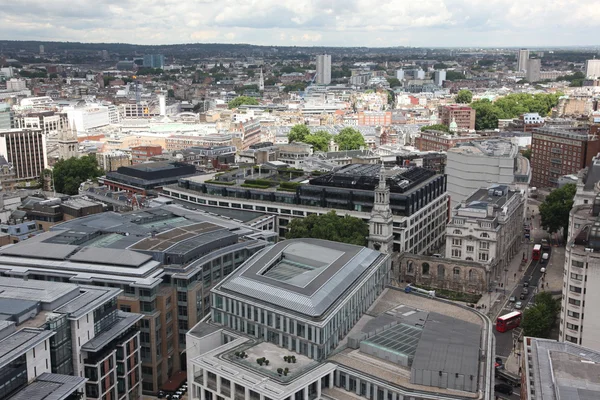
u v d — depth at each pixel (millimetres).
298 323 153875
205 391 152500
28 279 177000
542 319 198875
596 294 179000
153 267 185250
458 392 138250
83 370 151750
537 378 137625
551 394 131000
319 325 150000
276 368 147375
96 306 154000
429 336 157375
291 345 156750
